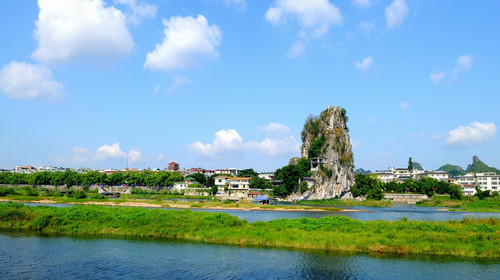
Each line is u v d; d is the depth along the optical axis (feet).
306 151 637.71
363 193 561.02
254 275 95.45
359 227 147.95
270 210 304.09
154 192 576.20
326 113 629.51
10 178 639.76
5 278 90.89
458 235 132.36
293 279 92.58
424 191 560.61
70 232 149.69
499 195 524.93
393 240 127.44
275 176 615.98
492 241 126.31
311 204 468.75
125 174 634.84
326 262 107.96
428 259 112.27
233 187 553.23
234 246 128.67
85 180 609.01
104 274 95.20
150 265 103.86
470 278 93.71
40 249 122.01
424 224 146.82
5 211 167.84
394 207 404.98
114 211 171.22
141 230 146.82
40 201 323.37
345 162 599.16
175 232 144.15
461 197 495.00
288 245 128.36
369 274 96.94
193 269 100.27
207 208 299.58
